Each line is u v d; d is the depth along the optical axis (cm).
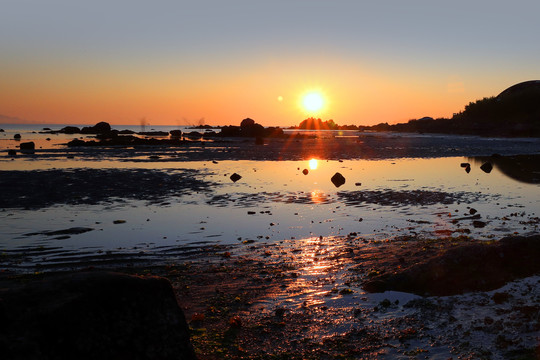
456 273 739
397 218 1341
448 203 1566
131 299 414
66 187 1856
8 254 958
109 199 1614
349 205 1530
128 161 3084
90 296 395
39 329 361
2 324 353
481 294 678
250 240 1100
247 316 650
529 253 784
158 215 1362
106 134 7688
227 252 998
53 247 1016
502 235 1116
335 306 675
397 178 2219
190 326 614
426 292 712
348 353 524
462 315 608
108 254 971
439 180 2150
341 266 890
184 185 1962
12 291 387
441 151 4319
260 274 851
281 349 542
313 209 1464
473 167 2797
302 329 598
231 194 1742
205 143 5634
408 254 948
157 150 4281
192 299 722
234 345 554
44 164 2809
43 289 394
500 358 487
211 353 533
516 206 1507
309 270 871
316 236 1143
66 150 4178
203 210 1441
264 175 2327
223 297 729
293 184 2008
